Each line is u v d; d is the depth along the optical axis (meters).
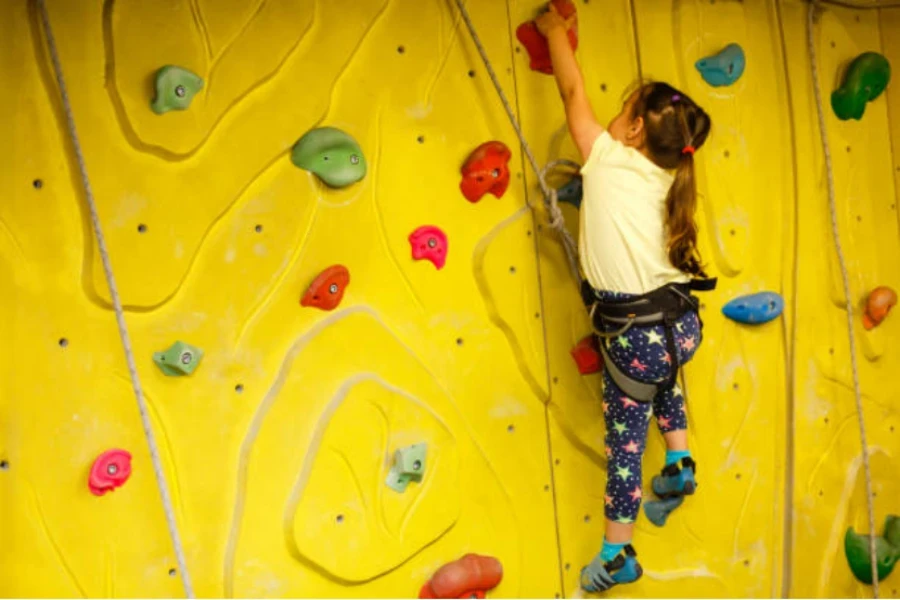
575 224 2.31
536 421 2.25
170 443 1.88
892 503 2.76
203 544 1.90
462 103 2.17
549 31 2.15
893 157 2.80
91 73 1.83
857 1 2.71
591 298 2.15
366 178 2.07
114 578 1.83
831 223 2.66
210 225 1.92
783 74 2.59
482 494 2.17
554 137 2.27
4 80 1.76
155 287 1.87
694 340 2.11
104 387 1.83
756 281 2.53
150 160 1.87
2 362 1.75
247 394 1.95
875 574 2.56
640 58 2.38
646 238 2.04
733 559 2.47
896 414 2.78
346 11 2.05
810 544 2.59
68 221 1.81
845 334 2.68
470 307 2.18
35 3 1.79
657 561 2.37
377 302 2.08
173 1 1.89
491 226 2.20
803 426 2.59
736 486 2.48
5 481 1.75
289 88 1.99
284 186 1.99
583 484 2.30
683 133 2.03
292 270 2.00
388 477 2.06
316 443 1.99
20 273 1.77
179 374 1.89
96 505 1.82
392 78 2.10
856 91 2.66
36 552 1.77
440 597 2.10
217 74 1.93
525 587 2.21
